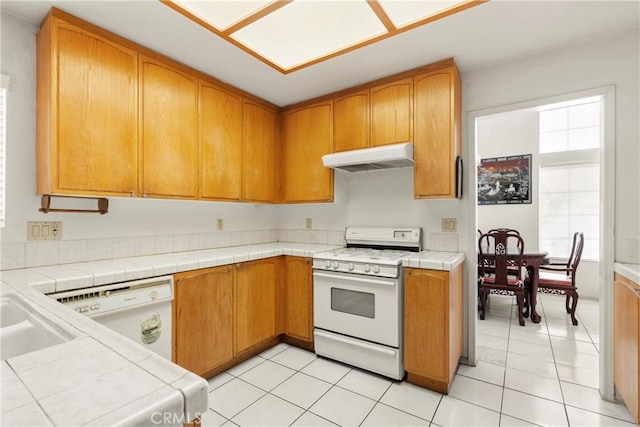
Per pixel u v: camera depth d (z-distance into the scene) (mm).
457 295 2250
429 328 2051
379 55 2182
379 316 2221
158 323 1843
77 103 1712
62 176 1656
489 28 1873
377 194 2883
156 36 1910
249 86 2670
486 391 2047
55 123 1631
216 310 2182
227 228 2924
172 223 2467
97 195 1794
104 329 815
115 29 1832
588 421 1738
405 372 2213
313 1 1677
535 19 1789
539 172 4723
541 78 2168
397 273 2146
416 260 2105
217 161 2506
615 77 1946
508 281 3438
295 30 1935
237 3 1651
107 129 1834
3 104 1671
